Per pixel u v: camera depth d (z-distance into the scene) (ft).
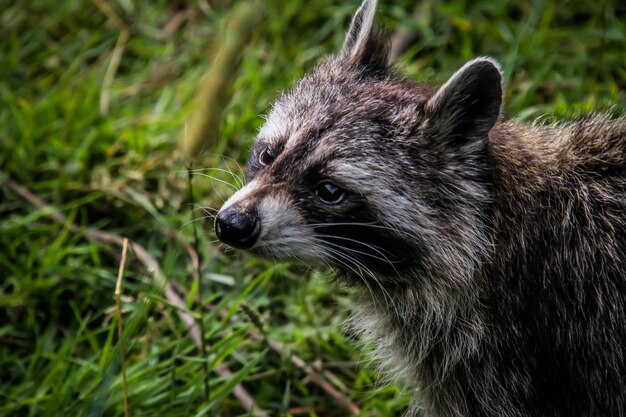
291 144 28.30
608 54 41.98
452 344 29.07
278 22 44.55
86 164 40.19
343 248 28.35
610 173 28.71
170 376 32.58
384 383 32.81
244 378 32.78
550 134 30.04
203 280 36.70
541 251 28.14
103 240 37.73
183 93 42.42
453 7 44.11
